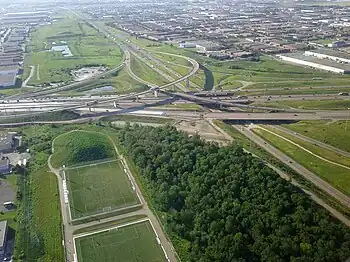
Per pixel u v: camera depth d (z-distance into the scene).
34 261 188.75
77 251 195.75
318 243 173.00
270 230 187.00
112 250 196.00
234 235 185.38
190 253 187.62
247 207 199.75
